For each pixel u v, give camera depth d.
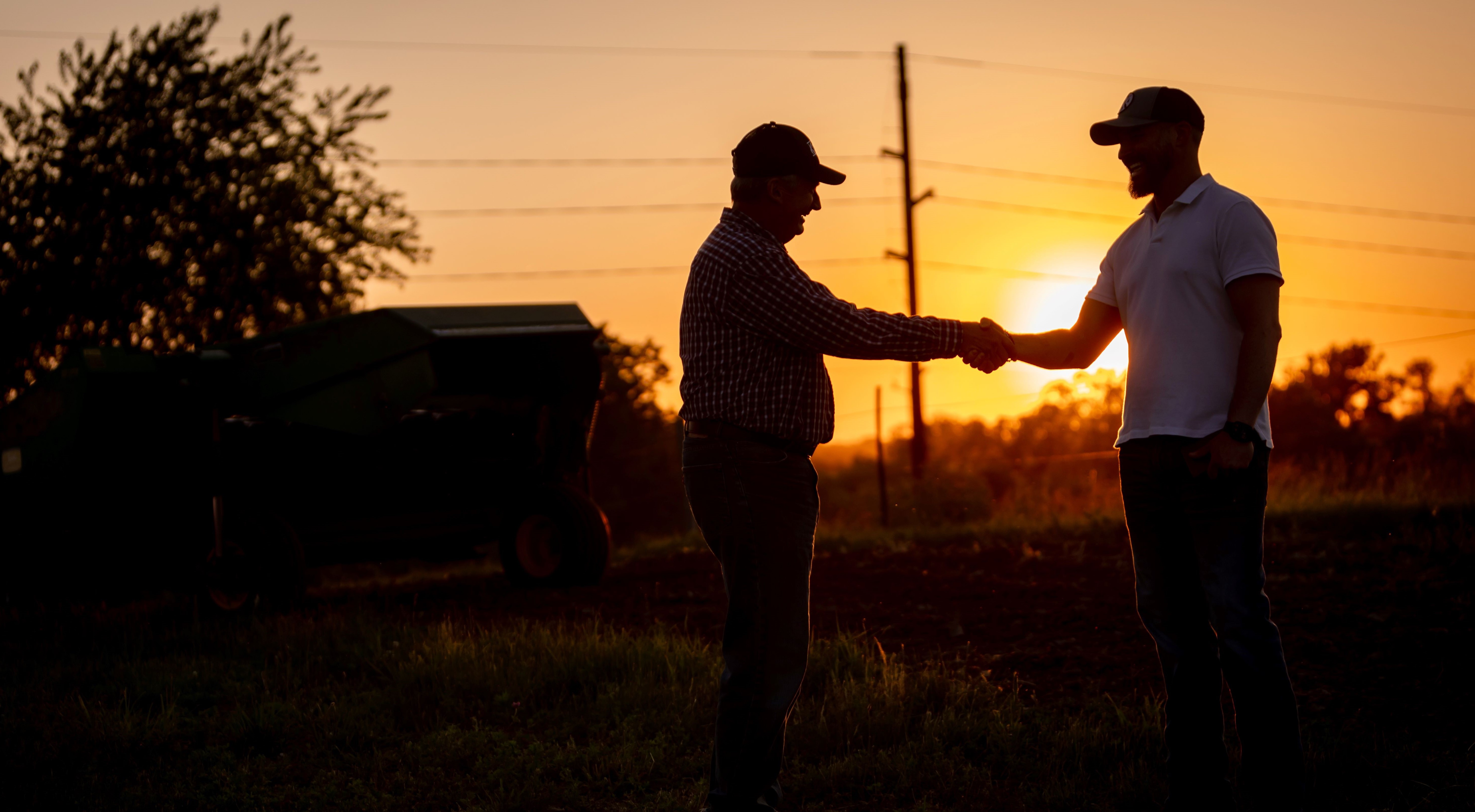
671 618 7.19
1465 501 10.43
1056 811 3.44
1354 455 23.81
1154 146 3.25
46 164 15.38
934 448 28.39
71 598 9.32
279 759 4.30
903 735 4.16
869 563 9.49
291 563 8.05
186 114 15.88
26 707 5.04
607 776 3.95
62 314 15.14
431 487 9.03
